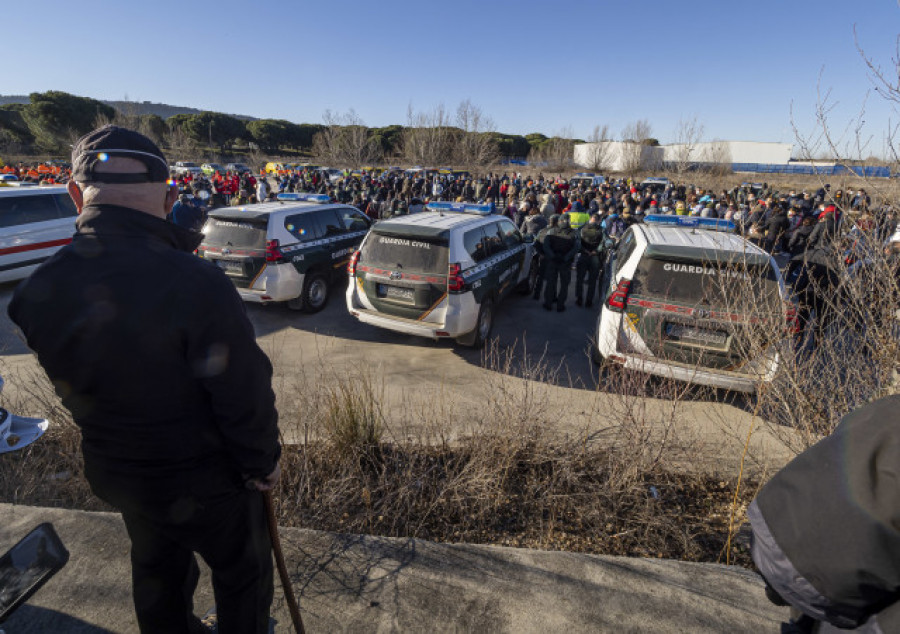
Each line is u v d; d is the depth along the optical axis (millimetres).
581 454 3453
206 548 1309
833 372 2961
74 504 2979
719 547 2818
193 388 1136
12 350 5559
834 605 848
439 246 5648
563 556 2361
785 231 10805
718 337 4488
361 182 23875
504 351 6082
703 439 3980
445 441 3752
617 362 4797
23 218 7895
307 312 7309
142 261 1068
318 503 2994
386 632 1928
